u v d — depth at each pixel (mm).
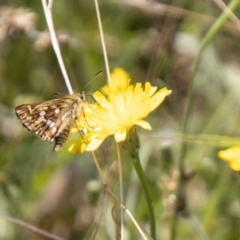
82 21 872
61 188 805
